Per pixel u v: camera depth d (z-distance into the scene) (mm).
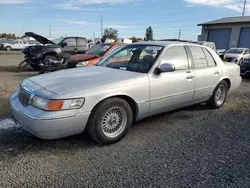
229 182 2555
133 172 2711
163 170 2764
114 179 2570
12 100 3498
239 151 3279
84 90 3062
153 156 3090
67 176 2607
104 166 2826
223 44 27281
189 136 3771
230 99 6328
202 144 3482
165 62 3959
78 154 3100
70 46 13914
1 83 7758
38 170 2709
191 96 4453
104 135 3297
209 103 5191
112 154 3127
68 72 3877
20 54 25047
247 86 8469
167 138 3676
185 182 2539
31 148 3219
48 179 2545
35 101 3010
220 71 5070
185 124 4312
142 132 3891
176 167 2832
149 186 2461
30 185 2438
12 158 2951
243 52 15680
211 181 2566
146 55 4043
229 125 4309
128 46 4566
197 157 3086
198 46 4754
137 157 3059
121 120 3490
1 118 4320
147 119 4516
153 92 3723
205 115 4863
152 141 3557
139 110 3627
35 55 10539
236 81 5656
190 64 4426
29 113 2936
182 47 4375
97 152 3170
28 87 3301
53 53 10945
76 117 2980
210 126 4238
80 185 2455
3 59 18312
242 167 2863
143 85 3576
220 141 3600
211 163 2941
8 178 2545
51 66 9125
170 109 4211
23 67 11906
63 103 2893
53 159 2959
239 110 5273
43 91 3035
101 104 3186
